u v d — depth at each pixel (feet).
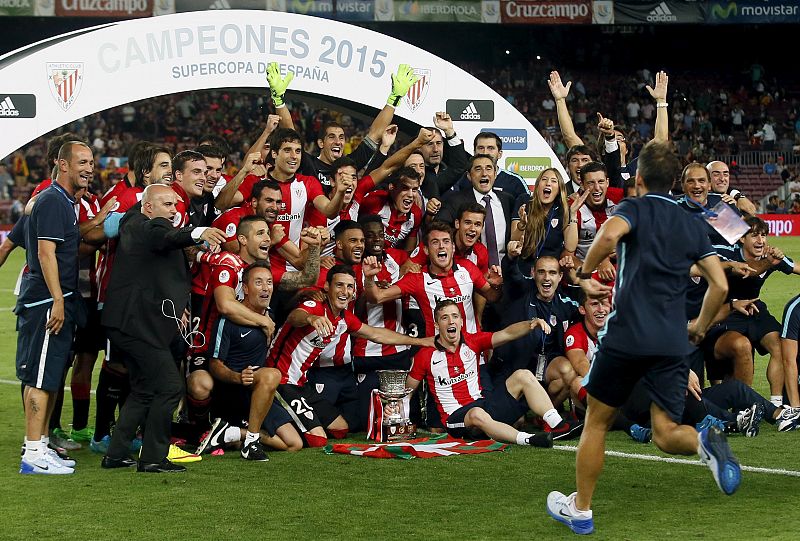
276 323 74.74
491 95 104.47
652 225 47.29
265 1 290.56
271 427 67.46
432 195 86.69
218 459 65.26
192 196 69.67
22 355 61.00
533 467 61.87
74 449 69.46
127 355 61.52
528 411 80.74
